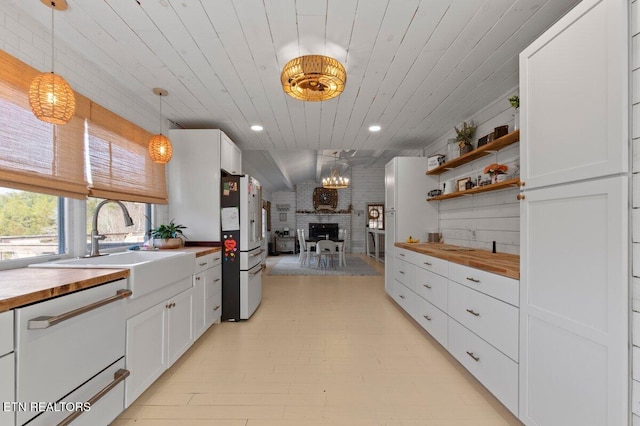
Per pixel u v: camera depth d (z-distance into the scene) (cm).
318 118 351
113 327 155
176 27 187
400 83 262
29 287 120
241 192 344
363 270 699
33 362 111
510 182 244
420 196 427
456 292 233
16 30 171
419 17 178
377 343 281
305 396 195
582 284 123
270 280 586
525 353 156
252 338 293
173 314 220
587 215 121
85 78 223
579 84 125
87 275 148
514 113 258
